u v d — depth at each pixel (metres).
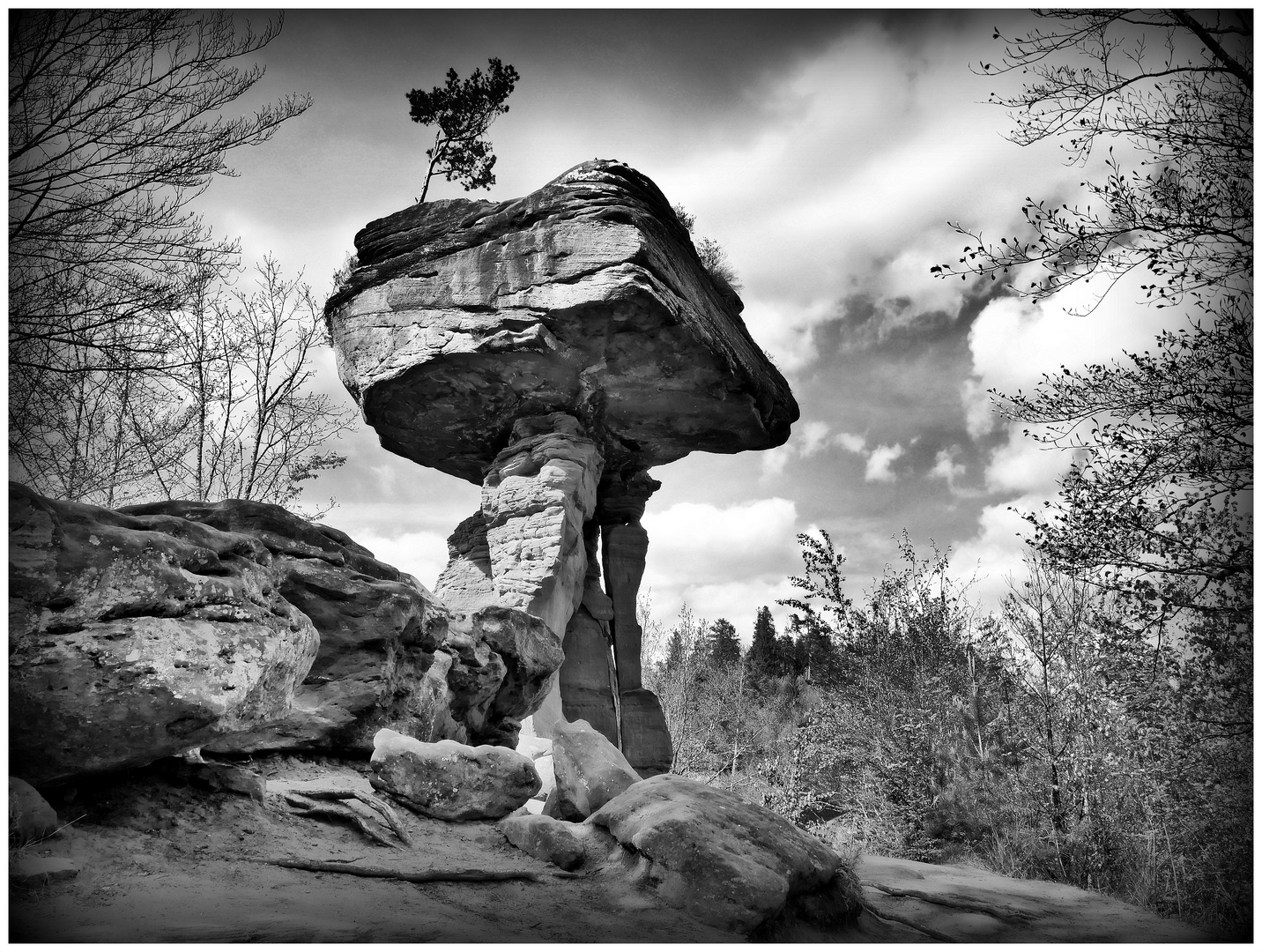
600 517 23.05
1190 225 8.30
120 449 14.95
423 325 18.42
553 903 5.71
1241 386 8.20
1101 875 11.10
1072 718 12.91
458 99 29.28
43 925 4.12
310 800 6.65
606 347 18.22
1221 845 9.20
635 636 22.19
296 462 20.28
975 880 10.11
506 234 18.30
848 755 16.80
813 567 18.11
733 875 5.84
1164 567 8.36
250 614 5.94
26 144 10.27
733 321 22.06
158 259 11.70
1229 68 8.41
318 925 4.49
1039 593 13.66
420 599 8.75
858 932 6.61
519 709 11.44
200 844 5.55
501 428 20.53
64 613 5.18
